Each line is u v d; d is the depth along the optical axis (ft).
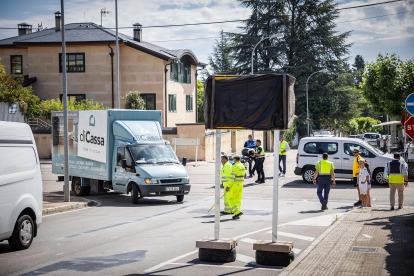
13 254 29.48
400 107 112.78
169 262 27.32
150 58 129.90
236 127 26.58
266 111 25.99
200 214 45.73
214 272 25.11
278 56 180.55
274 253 26.32
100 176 58.54
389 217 41.09
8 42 141.28
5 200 29.01
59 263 27.14
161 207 51.13
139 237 34.83
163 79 130.00
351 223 38.34
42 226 40.06
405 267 24.26
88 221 42.52
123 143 55.93
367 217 41.39
